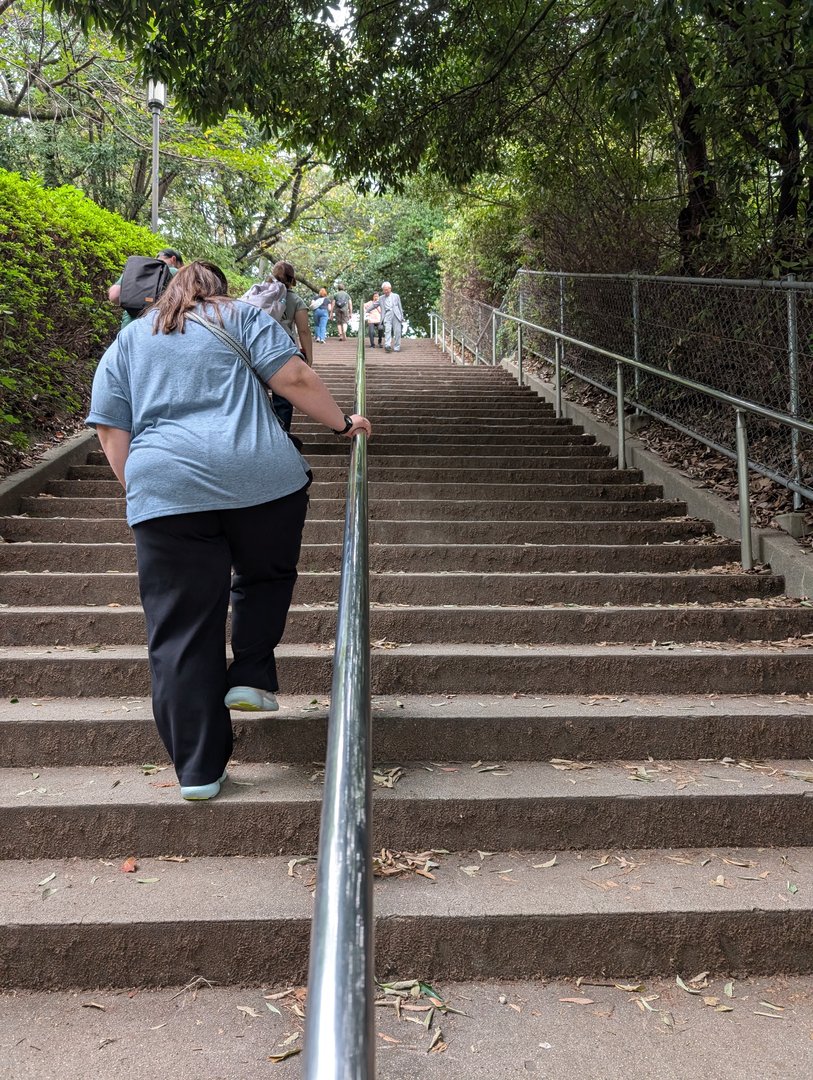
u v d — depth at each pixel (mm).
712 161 7664
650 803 2623
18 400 6055
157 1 5984
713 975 2217
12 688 3201
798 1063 1875
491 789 2662
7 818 2434
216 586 2445
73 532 4664
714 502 5383
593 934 2195
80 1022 1951
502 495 5902
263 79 6914
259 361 2570
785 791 2680
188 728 2467
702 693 3447
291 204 23750
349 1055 837
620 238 8570
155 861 2438
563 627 3848
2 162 14148
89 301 6879
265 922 2104
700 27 6105
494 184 13289
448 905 2223
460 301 18156
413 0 7305
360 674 1627
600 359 8688
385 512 5398
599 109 8016
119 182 17625
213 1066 1799
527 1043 1924
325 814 1223
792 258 6164
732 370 6145
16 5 13828
